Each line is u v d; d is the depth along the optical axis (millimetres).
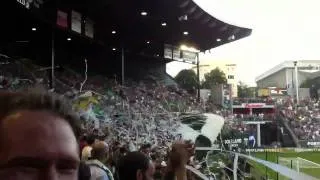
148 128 31031
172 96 49250
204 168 11641
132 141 24641
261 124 59188
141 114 34000
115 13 38625
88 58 45250
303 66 130250
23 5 24344
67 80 35781
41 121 906
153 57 52438
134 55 50750
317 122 61938
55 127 917
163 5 37406
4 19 30203
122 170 4152
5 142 866
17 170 851
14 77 26719
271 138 59406
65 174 899
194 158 11039
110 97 36531
